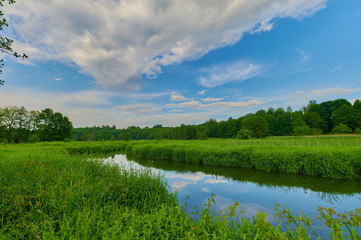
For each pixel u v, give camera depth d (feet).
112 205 13.93
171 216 10.90
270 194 23.26
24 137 163.73
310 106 249.14
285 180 30.55
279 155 36.94
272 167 37.06
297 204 19.75
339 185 27.14
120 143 126.52
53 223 10.43
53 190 13.42
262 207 18.88
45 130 157.99
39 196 12.33
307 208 18.61
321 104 231.71
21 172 17.15
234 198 21.72
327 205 19.43
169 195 18.85
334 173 31.01
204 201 20.59
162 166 47.83
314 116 211.20
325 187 26.35
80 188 14.51
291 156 35.42
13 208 11.65
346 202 20.30
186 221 10.59
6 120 154.30
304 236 8.30
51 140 157.28
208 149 50.83
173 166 47.60
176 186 27.17
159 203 16.26
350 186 26.55
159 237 8.84
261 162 38.60
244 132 133.08
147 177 20.76
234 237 8.56
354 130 168.35
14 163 21.06
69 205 12.15
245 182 29.78
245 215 16.61
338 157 31.71
